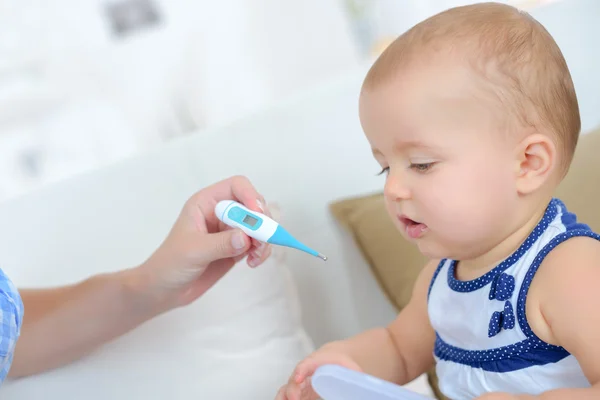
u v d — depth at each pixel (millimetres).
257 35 2199
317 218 1199
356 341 917
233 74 2172
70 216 1110
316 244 1193
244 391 999
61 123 2055
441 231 724
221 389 995
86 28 2010
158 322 1021
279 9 2205
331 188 1218
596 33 1340
